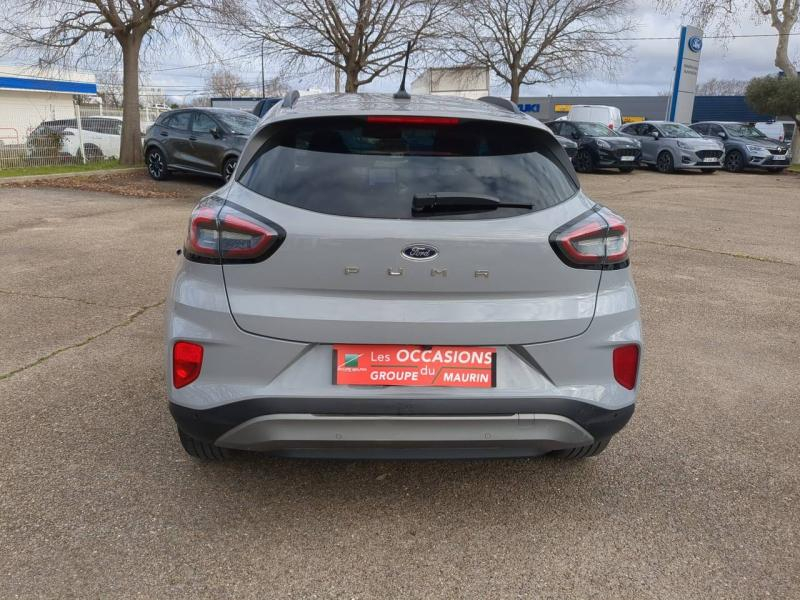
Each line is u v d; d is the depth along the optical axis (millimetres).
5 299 5711
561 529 2758
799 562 2588
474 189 2562
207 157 14180
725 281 7199
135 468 3094
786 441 3568
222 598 2301
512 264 2449
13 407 3648
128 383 3998
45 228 9188
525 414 2486
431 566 2504
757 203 14086
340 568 2475
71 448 3244
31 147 16812
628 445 3490
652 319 5762
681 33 32562
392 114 2643
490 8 28578
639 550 2635
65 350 4523
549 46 30641
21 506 2766
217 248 2463
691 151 20891
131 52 18141
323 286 2418
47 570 2396
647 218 11617
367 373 2445
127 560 2469
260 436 2463
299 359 2451
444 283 2424
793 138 28203
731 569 2537
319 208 2461
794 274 7594
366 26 21422
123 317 5277
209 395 2484
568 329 2520
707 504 2965
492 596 2354
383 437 2459
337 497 2939
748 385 4336
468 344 2459
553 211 2578
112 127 20188
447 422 2451
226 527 2691
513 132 2766
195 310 2490
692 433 3637
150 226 9539
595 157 20438
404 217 2441
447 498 2965
